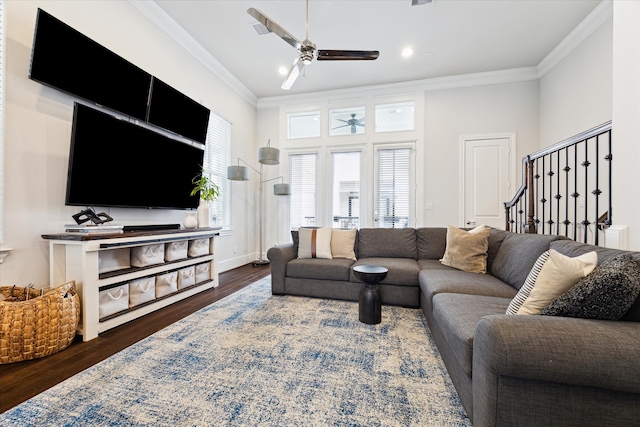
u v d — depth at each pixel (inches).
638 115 59.6
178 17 130.7
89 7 101.4
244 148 209.5
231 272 180.2
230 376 65.3
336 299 122.3
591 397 37.5
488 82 182.9
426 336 86.6
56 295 75.9
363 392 59.9
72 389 60.1
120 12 113.2
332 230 142.8
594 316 42.1
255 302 119.1
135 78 112.6
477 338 44.3
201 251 137.2
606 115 121.1
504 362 38.1
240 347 79.1
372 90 201.9
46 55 84.6
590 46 131.0
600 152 124.6
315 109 215.0
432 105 193.2
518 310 51.4
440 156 191.8
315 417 52.6
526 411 39.4
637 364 34.8
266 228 225.9
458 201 188.9
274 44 152.0
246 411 53.9
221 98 180.4
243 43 151.2
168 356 74.0
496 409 40.4
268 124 226.1
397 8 123.3
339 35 142.7
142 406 55.0
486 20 130.9
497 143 182.7
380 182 202.5
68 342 78.4
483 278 93.2
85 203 94.6
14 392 59.0
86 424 50.3
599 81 125.1
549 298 48.1
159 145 123.0
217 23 134.8
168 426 49.9
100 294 88.6
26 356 70.8
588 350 36.2
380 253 137.9
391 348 79.0
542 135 171.8
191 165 141.8
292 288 127.9
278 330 90.7
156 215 131.7
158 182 123.4
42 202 88.7
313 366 69.7
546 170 165.3
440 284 86.4
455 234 113.7
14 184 81.6
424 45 151.1
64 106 94.7
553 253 50.3
